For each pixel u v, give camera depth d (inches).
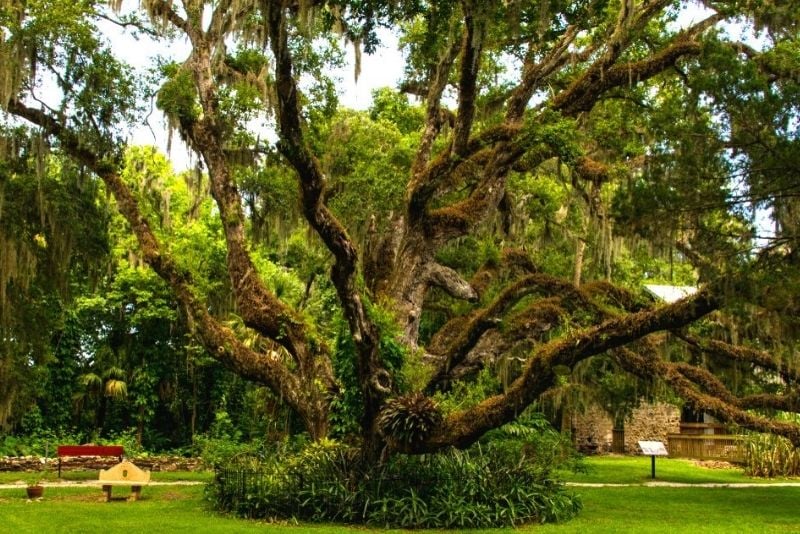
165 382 1369.3
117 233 1285.7
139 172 1136.8
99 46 760.3
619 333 542.9
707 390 789.2
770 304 501.4
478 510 553.6
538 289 778.8
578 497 653.3
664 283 1398.9
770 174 512.1
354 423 625.6
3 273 804.0
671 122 540.1
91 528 498.6
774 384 879.1
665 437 1499.8
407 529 534.0
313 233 893.8
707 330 897.5
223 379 1359.5
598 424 1510.8
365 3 564.7
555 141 689.0
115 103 763.4
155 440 1343.5
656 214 536.4
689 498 765.9
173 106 740.0
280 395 684.1
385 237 816.9
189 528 506.6
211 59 757.9
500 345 749.3
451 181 772.0
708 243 528.1
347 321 602.5
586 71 800.9
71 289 988.6
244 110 813.9
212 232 1288.1
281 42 511.8
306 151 529.7
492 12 557.9
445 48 696.4
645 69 754.8
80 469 1007.0
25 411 976.9
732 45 606.2
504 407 560.1
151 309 1272.1
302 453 613.3
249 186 873.5
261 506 569.9
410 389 615.2
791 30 639.1
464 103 683.4
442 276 768.3
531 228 1081.4
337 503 559.8
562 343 557.9
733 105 510.0
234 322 1068.5
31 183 826.2
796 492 840.9
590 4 704.4
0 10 731.4
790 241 514.3
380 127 930.7
